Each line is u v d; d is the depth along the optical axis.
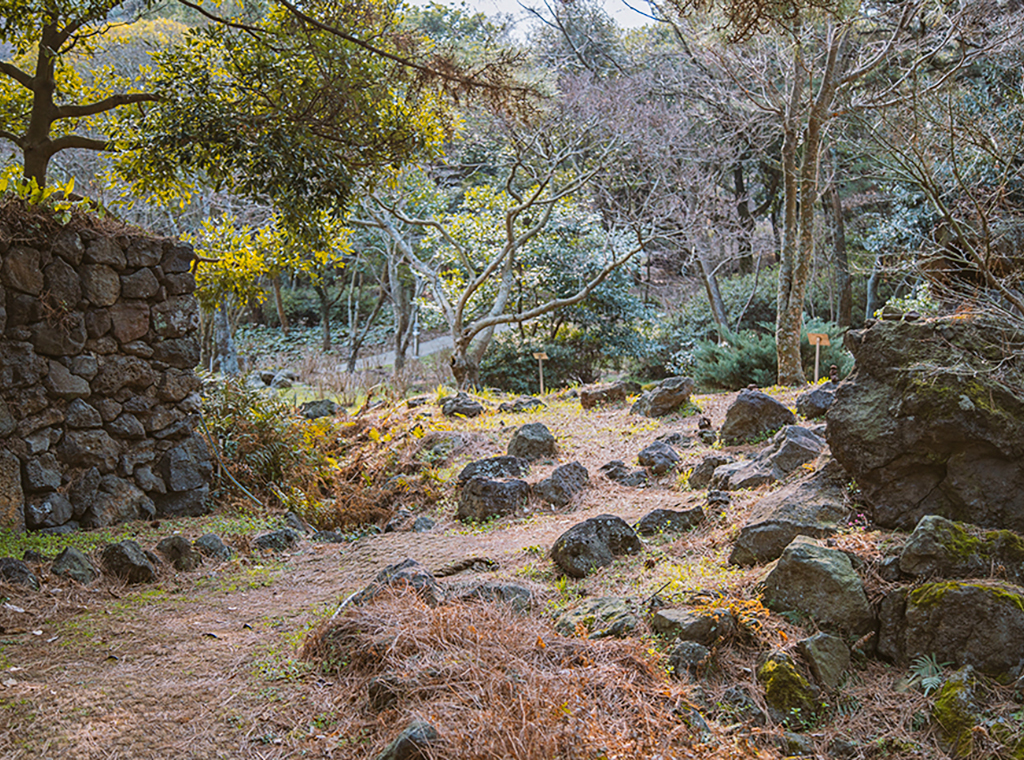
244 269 9.55
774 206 22.80
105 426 6.71
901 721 3.12
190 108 7.94
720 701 3.25
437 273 17.25
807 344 13.68
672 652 3.49
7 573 4.81
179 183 9.41
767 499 4.74
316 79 8.47
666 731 3.01
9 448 6.03
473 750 2.77
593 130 16.17
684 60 18.05
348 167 8.79
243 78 8.34
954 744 2.96
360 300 33.25
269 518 7.27
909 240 14.03
